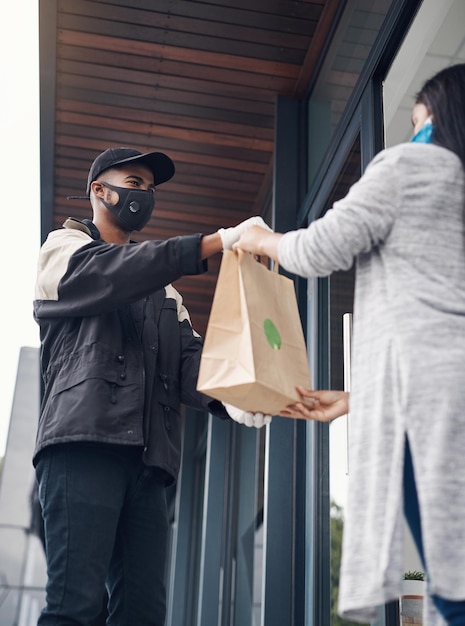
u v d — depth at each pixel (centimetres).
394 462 116
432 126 140
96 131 409
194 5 340
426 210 129
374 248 133
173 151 421
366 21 302
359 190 131
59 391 178
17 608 687
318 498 299
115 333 185
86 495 170
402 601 241
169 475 185
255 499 427
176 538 630
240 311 149
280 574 302
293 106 384
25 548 706
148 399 184
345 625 255
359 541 116
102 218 209
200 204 459
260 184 441
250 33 354
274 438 321
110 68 375
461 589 109
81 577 165
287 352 156
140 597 181
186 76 378
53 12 345
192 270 175
